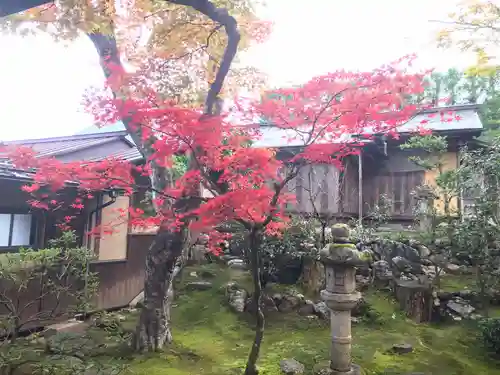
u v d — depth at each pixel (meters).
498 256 7.32
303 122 4.48
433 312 7.55
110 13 6.02
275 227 6.02
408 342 6.38
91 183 4.83
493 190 7.27
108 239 8.87
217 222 4.22
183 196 5.00
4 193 6.82
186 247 6.26
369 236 9.70
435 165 10.48
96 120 4.31
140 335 6.03
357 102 4.20
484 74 6.34
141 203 9.38
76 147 9.17
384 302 7.96
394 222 12.33
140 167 5.43
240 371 5.30
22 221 7.24
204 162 4.68
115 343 6.27
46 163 4.68
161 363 5.53
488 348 6.14
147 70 5.65
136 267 9.68
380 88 4.21
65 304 7.52
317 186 11.84
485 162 7.33
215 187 4.67
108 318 7.63
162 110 3.85
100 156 9.30
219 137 4.24
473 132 10.82
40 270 6.55
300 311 7.88
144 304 6.14
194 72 6.94
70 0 5.01
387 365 5.53
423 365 5.53
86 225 8.27
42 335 6.60
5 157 6.81
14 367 4.62
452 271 8.93
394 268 8.65
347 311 5.11
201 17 6.56
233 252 11.12
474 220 7.46
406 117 4.54
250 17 6.85
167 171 6.18
